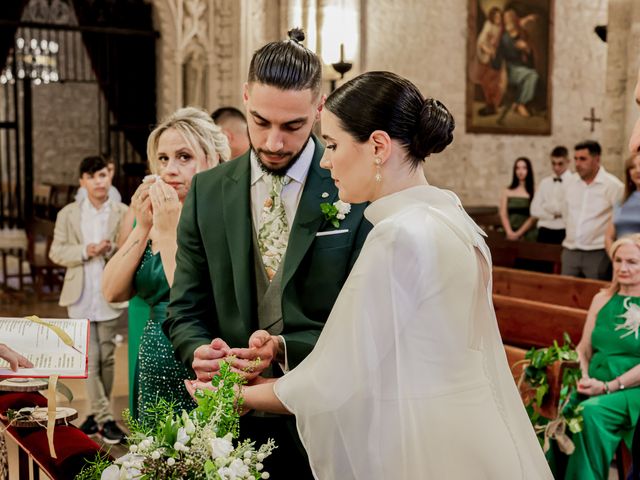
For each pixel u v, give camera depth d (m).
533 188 9.91
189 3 9.46
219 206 2.46
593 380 4.44
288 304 2.34
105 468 1.87
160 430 1.83
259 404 2.04
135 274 3.12
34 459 2.44
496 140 11.84
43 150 16.61
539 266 8.88
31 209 11.25
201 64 9.66
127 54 9.84
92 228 5.87
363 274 1.91
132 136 10.04
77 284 5.69
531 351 4.16
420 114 1.99
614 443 4.32
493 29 11.61
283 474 2.42
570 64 12.34
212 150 3.19
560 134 12.38
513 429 2.04
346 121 1.99
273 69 2.22
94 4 9.70
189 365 2.39
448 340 1.91
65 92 16.66
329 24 9.41
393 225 1.92
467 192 11.67
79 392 6.50
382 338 1.88
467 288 1.94
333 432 1.90
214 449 1.75
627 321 4.52
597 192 7.84
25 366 2.50
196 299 2.51
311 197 2.37
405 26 10.79
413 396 1.89
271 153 2.31
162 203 2.96
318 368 1.93
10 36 9.85
